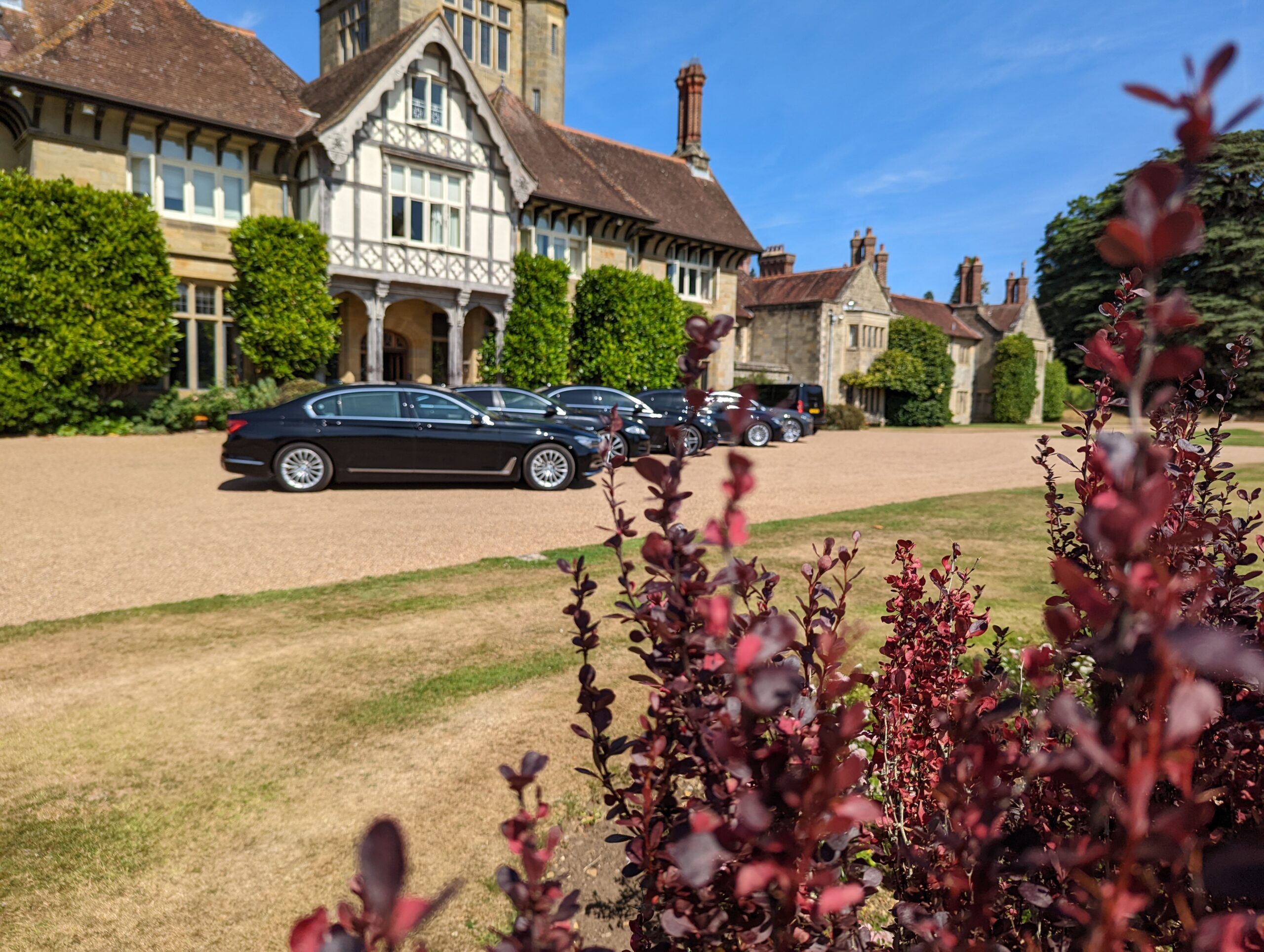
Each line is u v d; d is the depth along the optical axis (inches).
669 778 58.7
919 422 1582.2
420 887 95.7
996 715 42.4
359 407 404.2
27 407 605.3
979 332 1935.3
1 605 203.0
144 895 93.8
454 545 282.0
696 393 52.2
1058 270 2106.3
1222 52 22.8
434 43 826.8
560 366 942.4
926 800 84.6
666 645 56.9
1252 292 1502.2
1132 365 37.2
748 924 50.3
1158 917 49.8
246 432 388.5
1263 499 348.5
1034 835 46.5
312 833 106.3
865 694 123.8
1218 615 73.0
